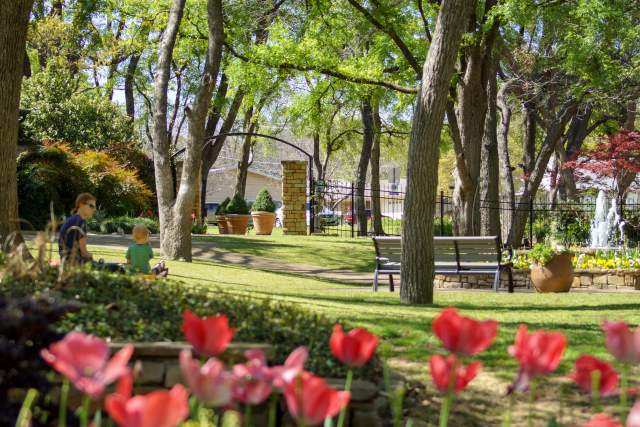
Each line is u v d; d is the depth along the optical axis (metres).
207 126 33.88
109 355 4.62
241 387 2.06
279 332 5.43
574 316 9.12
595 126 36.84
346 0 21.58
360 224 34.62
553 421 2.77
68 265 5.71
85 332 4.99
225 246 21.41
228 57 23.11
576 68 21.78
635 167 31.28
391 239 14.46
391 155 46.06
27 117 29.16
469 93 19.75
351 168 67.81
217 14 17.06
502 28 24.41
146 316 5.46
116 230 22.61
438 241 14.55
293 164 29.80
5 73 10.78
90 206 8.96
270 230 29.69
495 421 5.02
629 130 33.09
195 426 2.94
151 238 21.84
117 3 31.03
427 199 11.19
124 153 29.97
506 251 17.61
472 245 14.52
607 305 10.89
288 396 1.87
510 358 6.38
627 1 20.38
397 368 5.95
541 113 35.47
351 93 23.02
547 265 14.38
